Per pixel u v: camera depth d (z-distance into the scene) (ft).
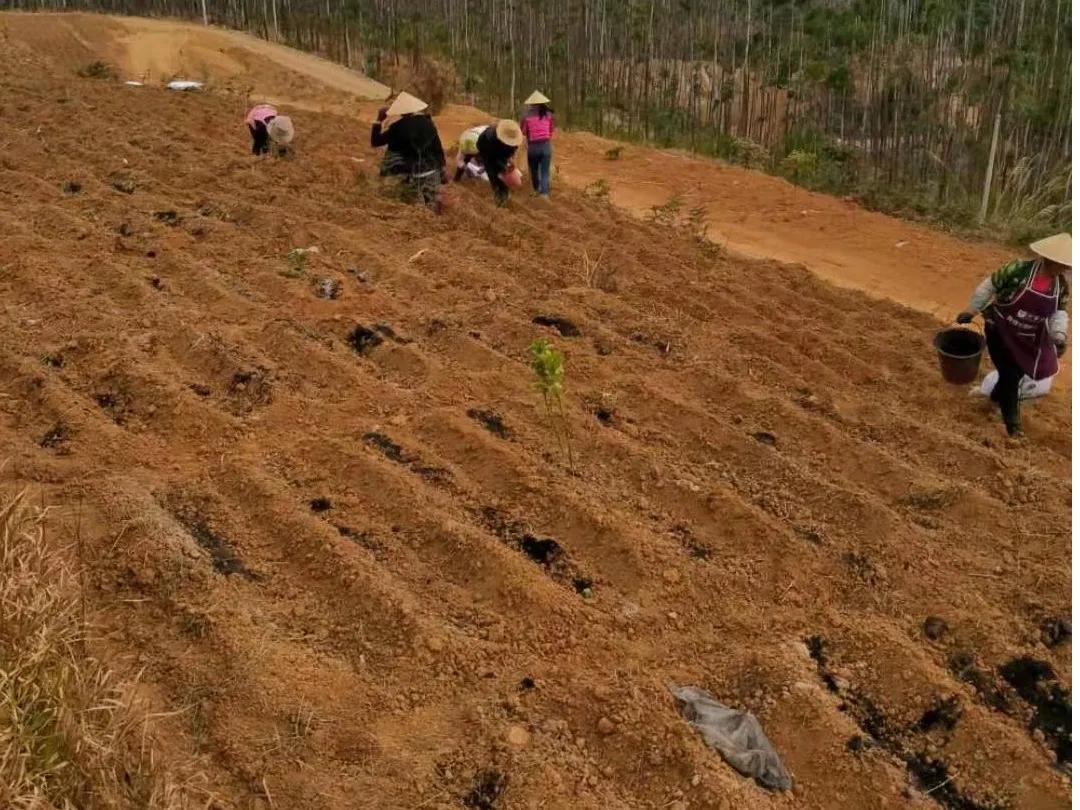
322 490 15.87
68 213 26.89
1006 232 36.37
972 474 18.49
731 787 11.25
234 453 16.69
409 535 15.03
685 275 27.63
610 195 40.16
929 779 12.14
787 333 23.89
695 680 13.05
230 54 76.48
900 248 34.58
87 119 38.96
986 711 12.96
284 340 20.30
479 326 22.56
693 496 16.58
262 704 11.61
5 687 9.56
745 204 39.68
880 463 18.22
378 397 18.90
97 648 12.19
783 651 13.47
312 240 26.86
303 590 13.74
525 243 28.73
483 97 68.95
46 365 18.89
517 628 13.51
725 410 19.97
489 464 16.94
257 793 10.64
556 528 15.62
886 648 13.62
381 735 11.52
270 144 35.58
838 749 12.20
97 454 16.16
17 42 70.28
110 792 9.37
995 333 19.65
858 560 15.52
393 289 24.49
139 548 13.67
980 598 14.89
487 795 10.93
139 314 21.24
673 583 14.69
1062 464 19.22
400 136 30.40
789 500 17.03
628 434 18.67
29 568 11.53
